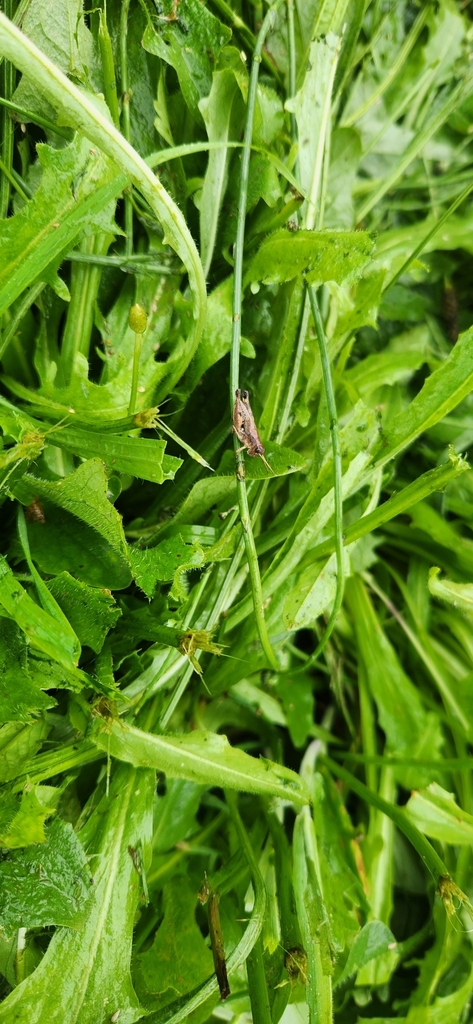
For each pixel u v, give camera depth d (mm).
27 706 211
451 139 306
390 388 293
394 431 245
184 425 255
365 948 253
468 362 237
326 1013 234
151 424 214
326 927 243
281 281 238
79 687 214
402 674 286
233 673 253
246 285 245
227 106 242
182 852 260
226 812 269
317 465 249
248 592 250
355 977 266
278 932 253
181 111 246
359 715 297
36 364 236
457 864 278
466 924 271
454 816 263
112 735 229
